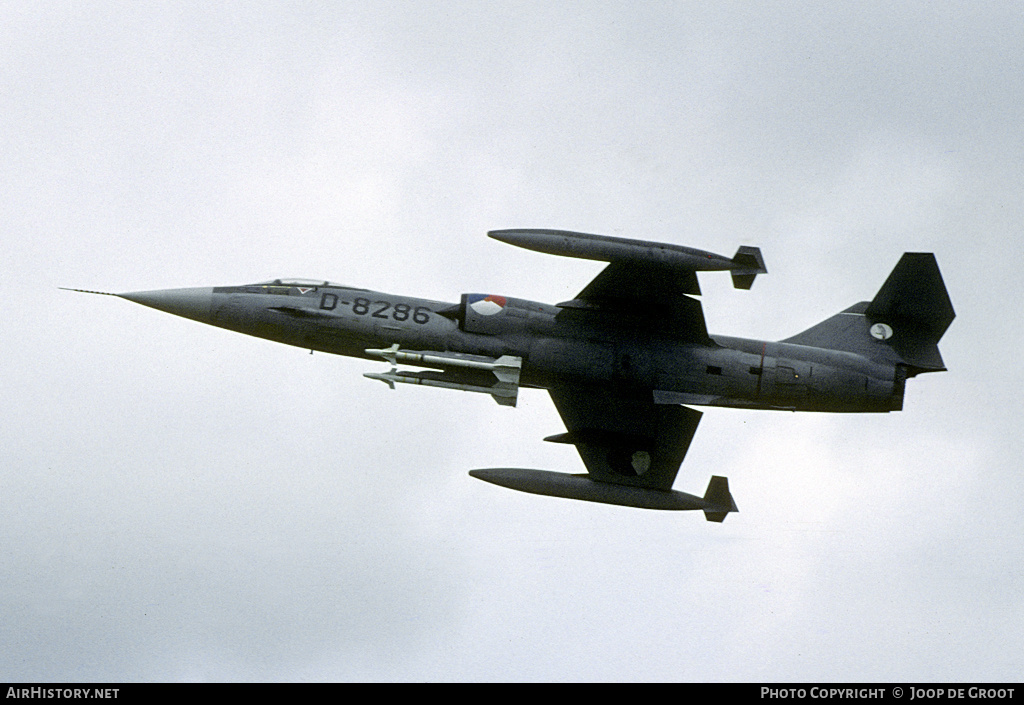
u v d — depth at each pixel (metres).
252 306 95.38
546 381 93.69
